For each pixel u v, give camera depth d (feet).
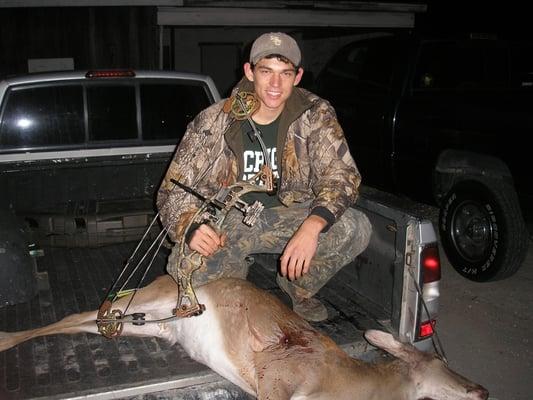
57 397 7.48
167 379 7.99
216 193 9.15
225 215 8.87
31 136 13.64
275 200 10.16
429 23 42.60
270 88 9.01
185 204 9.27
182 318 9.21
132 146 14.35
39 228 13.14
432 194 18.62
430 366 8.85
